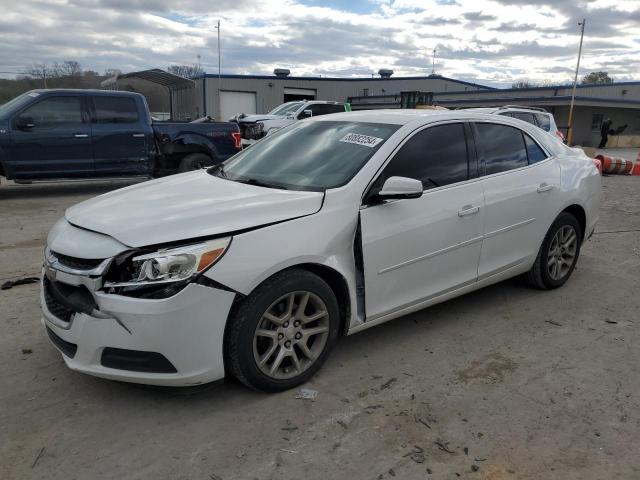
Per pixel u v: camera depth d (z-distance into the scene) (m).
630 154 29.31
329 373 3.61
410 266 3.83
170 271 2.83
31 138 9.65
